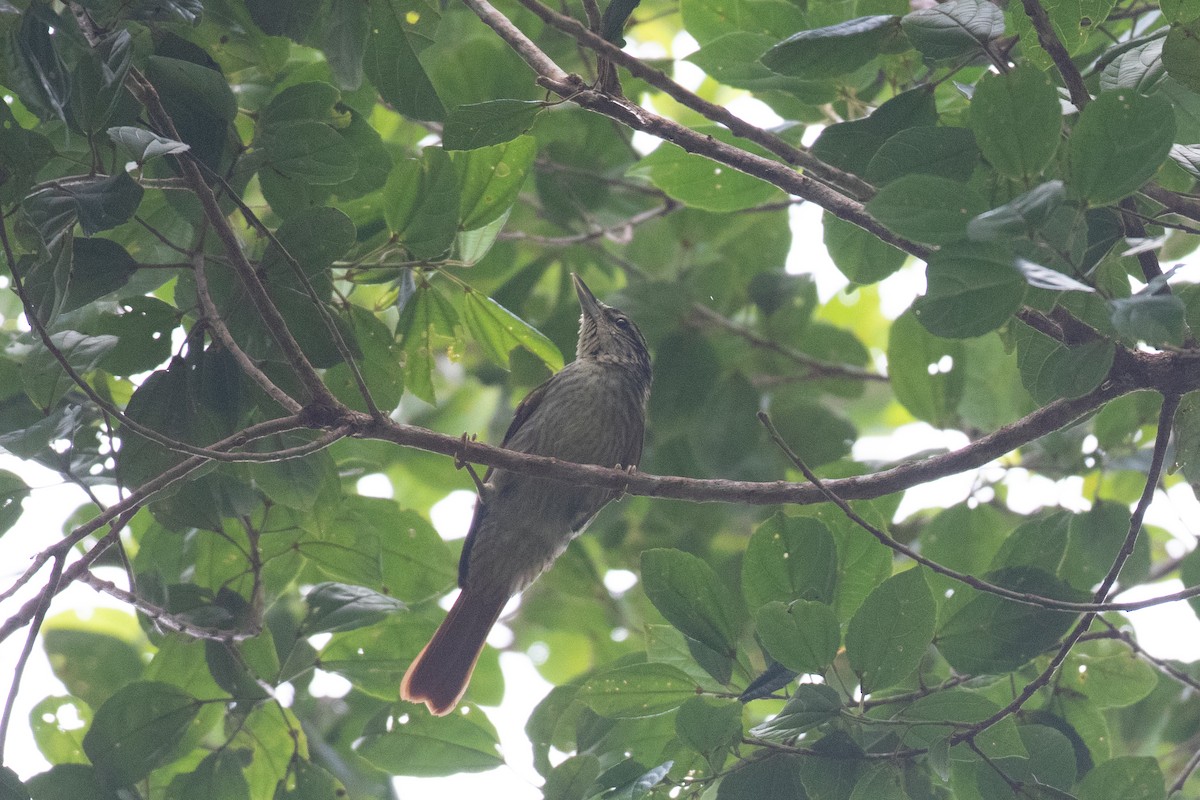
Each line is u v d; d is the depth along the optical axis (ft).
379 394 32.86
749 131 28.71
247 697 32.78
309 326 29.63
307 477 31.60
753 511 49.52
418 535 37.78
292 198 30.94
